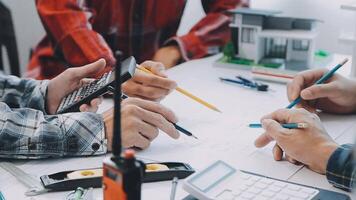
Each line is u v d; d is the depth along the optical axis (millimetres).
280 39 1501
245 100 1262
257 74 1411
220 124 1109
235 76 1441
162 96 1177
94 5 1758
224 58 1566
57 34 1641
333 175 839
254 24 1485
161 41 1896
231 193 754
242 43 1531
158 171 851
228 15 1735
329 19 1820
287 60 1502
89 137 964
